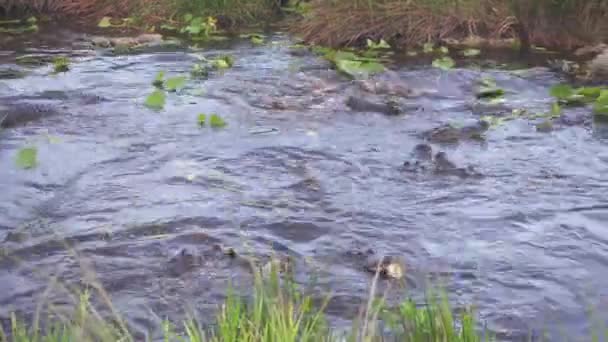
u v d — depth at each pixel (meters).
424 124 7.60
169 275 4.86
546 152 6.90
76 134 7.28
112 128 7.44
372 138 7.22
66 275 4.89
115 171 6.50
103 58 9.91
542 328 4.32
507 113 7.91
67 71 9.28
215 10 11.75
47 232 5.48
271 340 3.39
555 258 5.12
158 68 9.46
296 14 11.92
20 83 8.75
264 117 7.76
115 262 5.03
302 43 10.68
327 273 4.87
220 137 7.23
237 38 11.02
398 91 8.52
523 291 4.71
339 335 3.94
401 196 6.03
